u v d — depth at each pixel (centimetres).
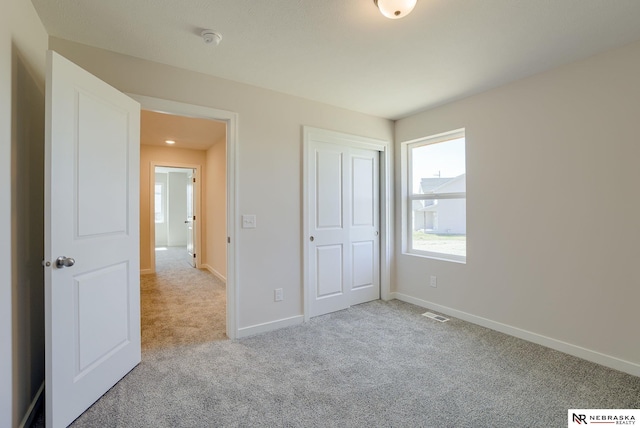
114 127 196
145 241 542
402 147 379
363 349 250
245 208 276
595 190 225
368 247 376
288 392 192
